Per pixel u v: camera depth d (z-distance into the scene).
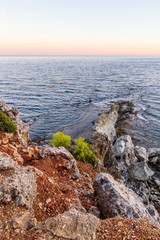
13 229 6.59
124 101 70.94
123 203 9.99
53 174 12.55
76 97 84.75
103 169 19.88
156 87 110.12
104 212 10.28
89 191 12.05
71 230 6.86
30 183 9.18
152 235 7.19
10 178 8.81
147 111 63.97
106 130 44.16
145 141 43.28
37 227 6.86
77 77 156.75
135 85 117.75
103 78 152.50
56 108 67.56
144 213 10.30
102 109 63.28
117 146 34.28
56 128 47.53
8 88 104.56
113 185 11.00
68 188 11.53
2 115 15.94
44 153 14.18
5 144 14.08
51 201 9.50
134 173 28.66
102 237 6.95
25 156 14.04
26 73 183.75
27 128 23.09
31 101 78.25
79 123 50.66
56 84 120.56
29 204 8.33
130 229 7.62
